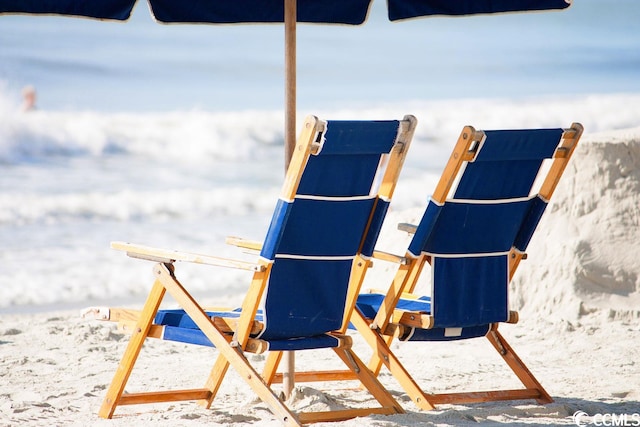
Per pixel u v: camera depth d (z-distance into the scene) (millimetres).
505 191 9141
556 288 14836
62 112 44438
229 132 42125
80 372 11297
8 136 37062
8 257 22391
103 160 38344
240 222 28516
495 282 9492
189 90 59656
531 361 12250
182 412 9203
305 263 8258
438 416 8969
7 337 13492
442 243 9008
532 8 11484
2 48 61344
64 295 19047
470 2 11820
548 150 9117
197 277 20938
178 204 30188
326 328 8656
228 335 8547
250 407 9484
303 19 12172
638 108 57281
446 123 50062
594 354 12570
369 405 9867
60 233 25781
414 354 12773
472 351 12977
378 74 70188
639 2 95125
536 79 72750
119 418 8883
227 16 11875
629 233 15164
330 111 55000
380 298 10164
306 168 7828
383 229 16891
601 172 15539
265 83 63906
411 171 36969
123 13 10844
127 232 26344
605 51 85375
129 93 56938
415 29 85250
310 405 9391
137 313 8961
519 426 8672
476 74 73250
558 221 15625
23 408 9266
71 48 64312
